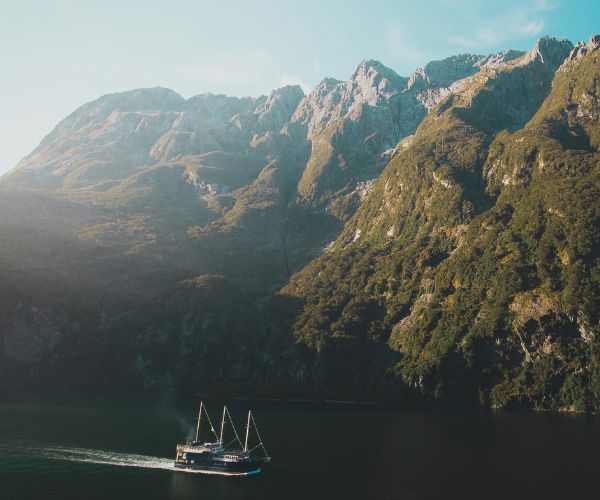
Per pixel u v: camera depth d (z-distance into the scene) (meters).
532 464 140.88
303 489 123.50
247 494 119.44
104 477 131.38
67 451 153.38
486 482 126.56
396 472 134.62
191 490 122.56
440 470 136.75
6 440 164.88
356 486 124.94
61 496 118.12
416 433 181.38
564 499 115.75
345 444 165.00
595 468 136.75
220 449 141.38
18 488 123.19
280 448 160.00
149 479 130.50
